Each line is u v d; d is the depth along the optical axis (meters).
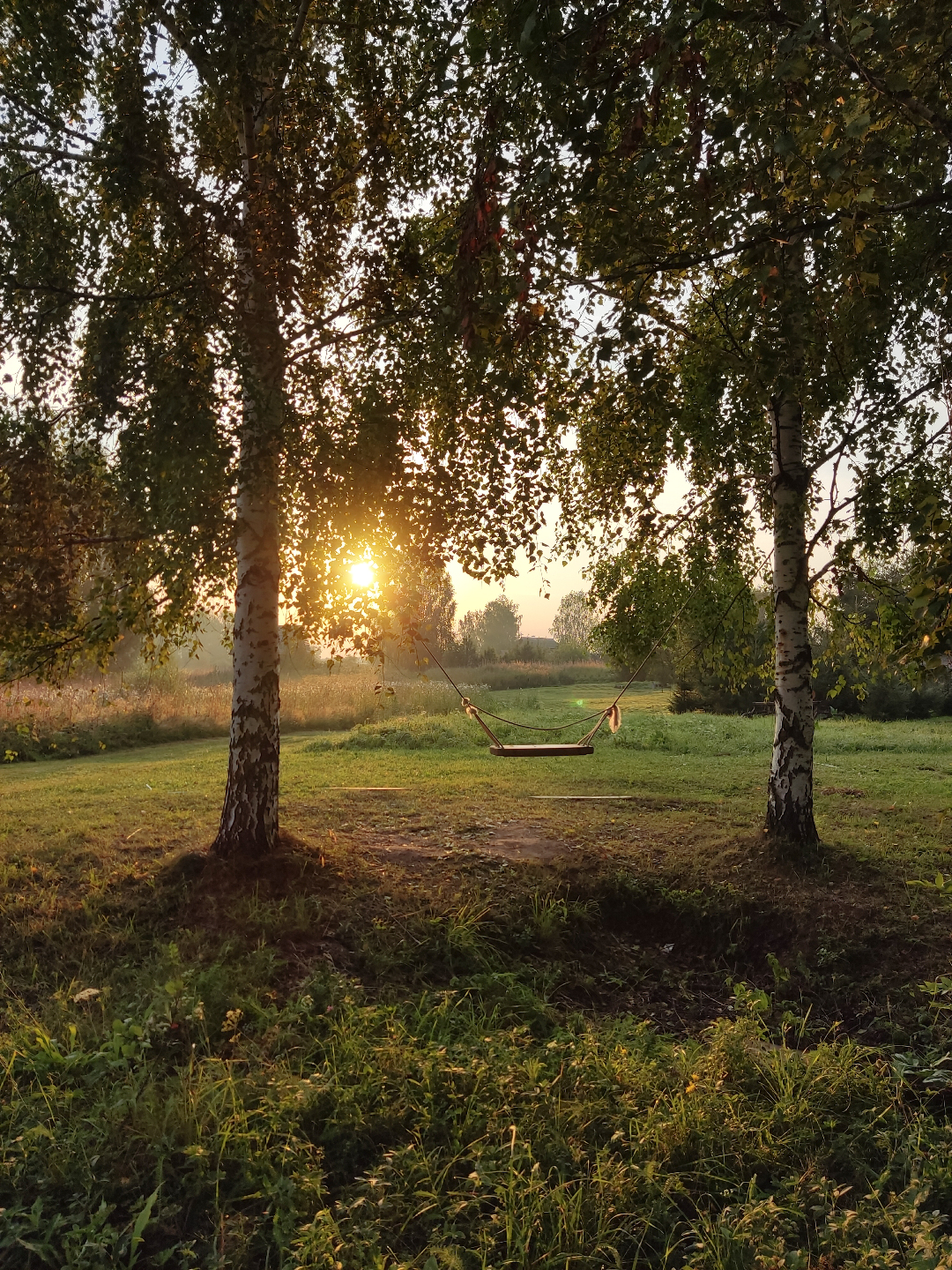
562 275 4.90
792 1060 5.27
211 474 5.67
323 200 6.94
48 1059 4.71
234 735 7.24
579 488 8.95
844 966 6.52
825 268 6.38
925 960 6.41
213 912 6.52
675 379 7.90
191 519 5.65
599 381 7.54
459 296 4.70
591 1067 5.10
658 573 8.95
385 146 7.14
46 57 6.05
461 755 15.94
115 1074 4.68
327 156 7.24
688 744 17.31
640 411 7.39
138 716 20.78
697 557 8.56
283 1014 5.31
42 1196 3.85
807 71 3.50
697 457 8.26
